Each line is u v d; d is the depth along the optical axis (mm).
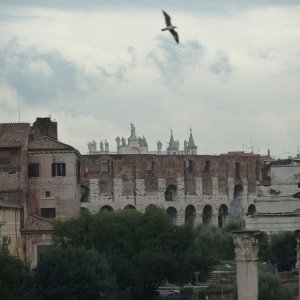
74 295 197375
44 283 197500
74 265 199125
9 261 195250
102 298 199875
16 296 194125
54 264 199000
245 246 130000
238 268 130375
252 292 130000
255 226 130375
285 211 130250
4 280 192500
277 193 131125
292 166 134375
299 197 130500
